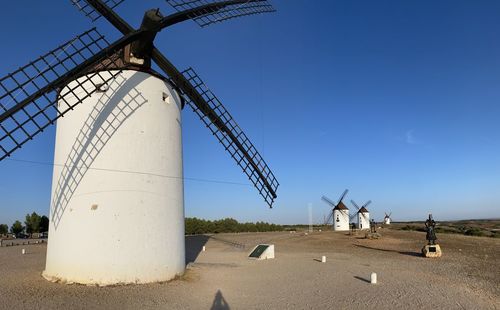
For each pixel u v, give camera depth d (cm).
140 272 1280
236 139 1759
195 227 5888
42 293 1117
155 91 1432
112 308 996
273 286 1362
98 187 1288
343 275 1619
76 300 1052
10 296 1074
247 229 6694
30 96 1227
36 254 2311
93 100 1348
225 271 1666
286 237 4284
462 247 3081
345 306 1092
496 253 2709
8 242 3891
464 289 1398
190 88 1560
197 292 1213
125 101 1363
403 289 1345
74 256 1260
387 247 3111
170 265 1369
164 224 1369
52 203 1383
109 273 1242
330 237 4122
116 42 1334
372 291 1297
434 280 1569
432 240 2544
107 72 1368
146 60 1458
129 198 1300
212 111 1652
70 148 1348
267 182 1928
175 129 1498
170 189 1420
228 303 1100
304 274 1634
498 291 1392
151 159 1372
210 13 1597
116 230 1266
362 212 6669
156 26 1374
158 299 1098
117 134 1332
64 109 1403
